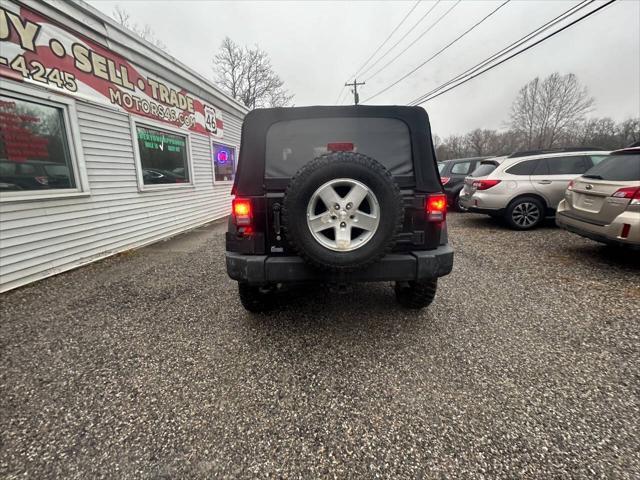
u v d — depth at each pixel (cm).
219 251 559
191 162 787
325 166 203
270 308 312
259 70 3152
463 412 179
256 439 163
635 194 348
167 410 184
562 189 628
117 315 308
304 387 202
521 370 214
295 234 208
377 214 209
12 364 231
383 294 349
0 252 372
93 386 206
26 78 395
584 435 161
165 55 669
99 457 154
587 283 362
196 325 286
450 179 942
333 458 152
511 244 543
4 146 383
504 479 139
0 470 147
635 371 210
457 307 311
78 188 470
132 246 585
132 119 579
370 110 237
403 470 145
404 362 226
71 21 452
